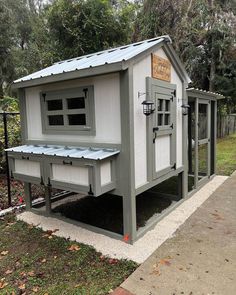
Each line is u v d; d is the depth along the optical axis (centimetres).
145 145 334
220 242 304
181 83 424
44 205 445
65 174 308
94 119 321
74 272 256
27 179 353
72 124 348
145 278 239
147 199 470
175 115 405
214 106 596
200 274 244
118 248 296
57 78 323
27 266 270
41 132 381
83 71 299
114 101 301
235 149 1017
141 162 327
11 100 857
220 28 1087
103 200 472
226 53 1142
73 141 346
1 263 276
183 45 1079
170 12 1025
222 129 1388
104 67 284
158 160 367
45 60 884
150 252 286
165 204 443
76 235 332
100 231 335
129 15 885
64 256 285
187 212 399
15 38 1460
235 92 1205
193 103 509
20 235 338
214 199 455
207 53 1166
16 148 373
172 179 588
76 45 795
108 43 819
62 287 234
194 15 1066
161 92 357
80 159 287
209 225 351
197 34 1088
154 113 343
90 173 281
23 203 443
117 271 255
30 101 387
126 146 297
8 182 428
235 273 245
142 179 331
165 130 374
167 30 1021
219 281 233
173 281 235
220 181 570
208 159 567
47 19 844
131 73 290
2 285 240
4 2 1442
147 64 328
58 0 805
